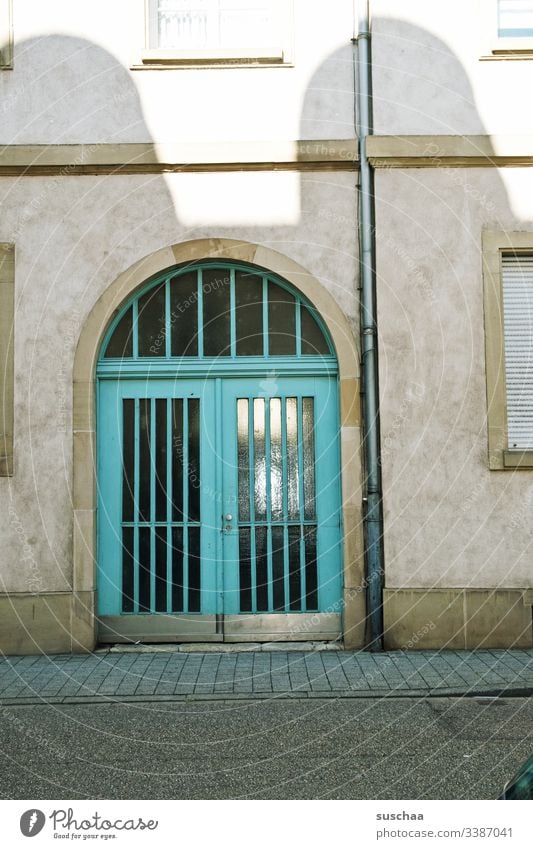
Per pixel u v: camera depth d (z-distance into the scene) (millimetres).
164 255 7652
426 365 7582
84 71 7715
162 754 4836
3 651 7371
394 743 4969
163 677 6551
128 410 7789
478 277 7648
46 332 7602
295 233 7688
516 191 7707
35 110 7680
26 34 7730
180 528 7738
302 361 7789
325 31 7805
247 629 7652
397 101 7730
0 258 7621
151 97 7719
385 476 7516
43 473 7508
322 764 4625
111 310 7625
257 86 7738
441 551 7461
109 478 7730
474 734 5105
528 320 7770
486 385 7570
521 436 7715
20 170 7652
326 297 7648
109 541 7680
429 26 7781
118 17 7758
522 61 7762
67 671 6758
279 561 7719
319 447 7758
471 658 7043
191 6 8031
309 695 6035
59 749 4938
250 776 4457
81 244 7656
